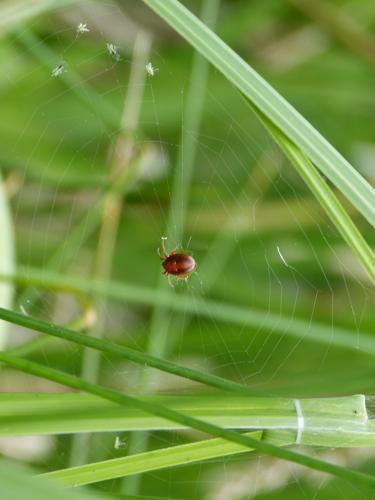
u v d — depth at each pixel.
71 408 0.16
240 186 0.23
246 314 0.20
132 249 0.23
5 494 0.12
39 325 0.16
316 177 0.16
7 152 0.22
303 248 0.23
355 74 0.24
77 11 0.23
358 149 0.24
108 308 0.22
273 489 0.21
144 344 0.22
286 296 0.22
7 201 0.21
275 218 0.23
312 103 0.24
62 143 0.22
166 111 0.23
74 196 0.23
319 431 0.16
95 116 0.23
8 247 0.20
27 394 0.16
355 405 0.16
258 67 0.24
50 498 0.12
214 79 0.23
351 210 0.23
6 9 0.20
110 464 0.16
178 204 0.22
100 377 0.21
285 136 0.16
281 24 0.24
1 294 0.20
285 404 0.16
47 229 0.23
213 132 0.23
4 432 0.16
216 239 0.23
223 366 0.22
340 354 0.22
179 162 0.22
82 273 0.23
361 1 0.25
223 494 0.21
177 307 0.21
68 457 0.21
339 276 0.23
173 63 0.23
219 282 0.22
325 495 0.21
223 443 0.16
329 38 0.24
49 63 0.22
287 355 0.22
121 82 0.23
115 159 0.22
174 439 0.21
